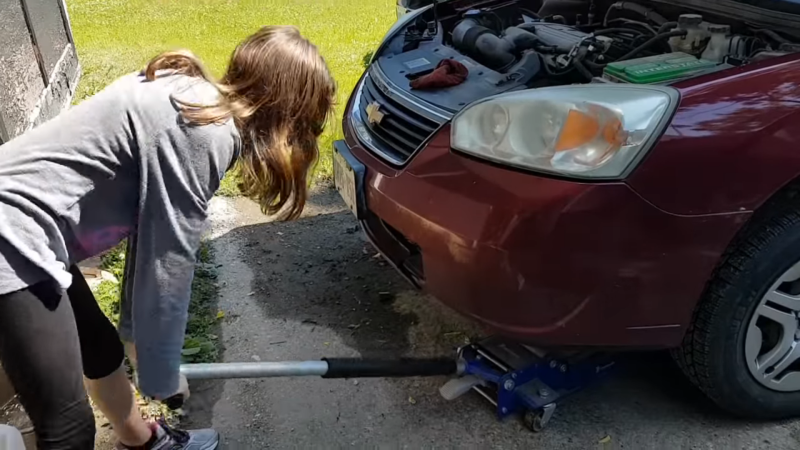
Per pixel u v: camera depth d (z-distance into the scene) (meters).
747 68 2.13
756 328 2.17
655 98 1.97
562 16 3.47
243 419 2.44
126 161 1.52
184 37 7.96
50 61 5.27
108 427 2.38
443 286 2.19
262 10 9.40
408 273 2.47
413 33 3.25
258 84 1.56
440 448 2.29
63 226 1.54
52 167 1.50
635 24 3.04
